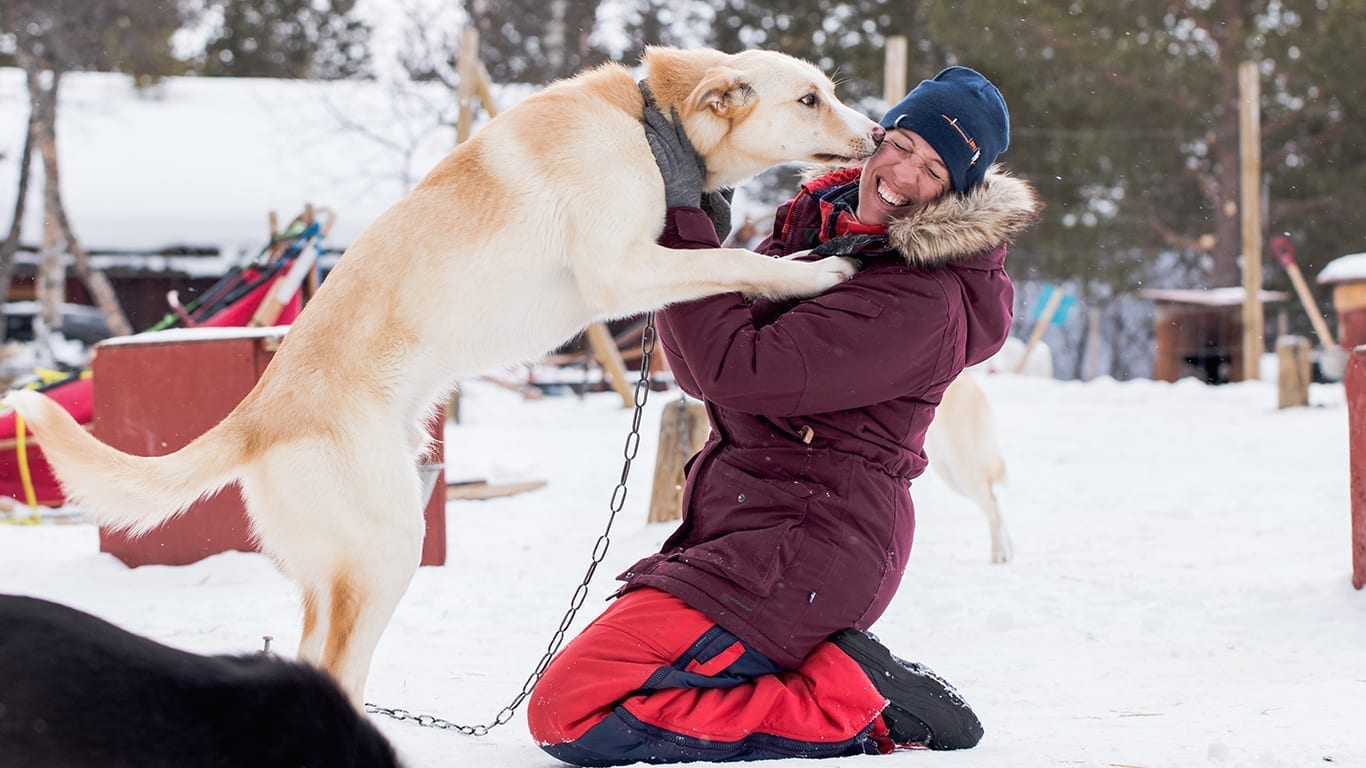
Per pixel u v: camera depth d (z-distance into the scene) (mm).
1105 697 3342
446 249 3209
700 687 2766
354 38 30844
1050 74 21953
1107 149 21312
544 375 16141
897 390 2912
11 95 22172
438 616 4676
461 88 10883
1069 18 21688
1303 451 9586
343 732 1814
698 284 3021
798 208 3432
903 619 4605
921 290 2898
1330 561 5328
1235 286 21969
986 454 5754
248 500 3223
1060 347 23078
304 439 3137
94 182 20703
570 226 3182
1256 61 21766
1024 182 3160
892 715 2787
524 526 7008
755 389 2850
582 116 3270
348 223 19844
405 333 3197
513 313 3236
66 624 1800
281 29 30484
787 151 3418
